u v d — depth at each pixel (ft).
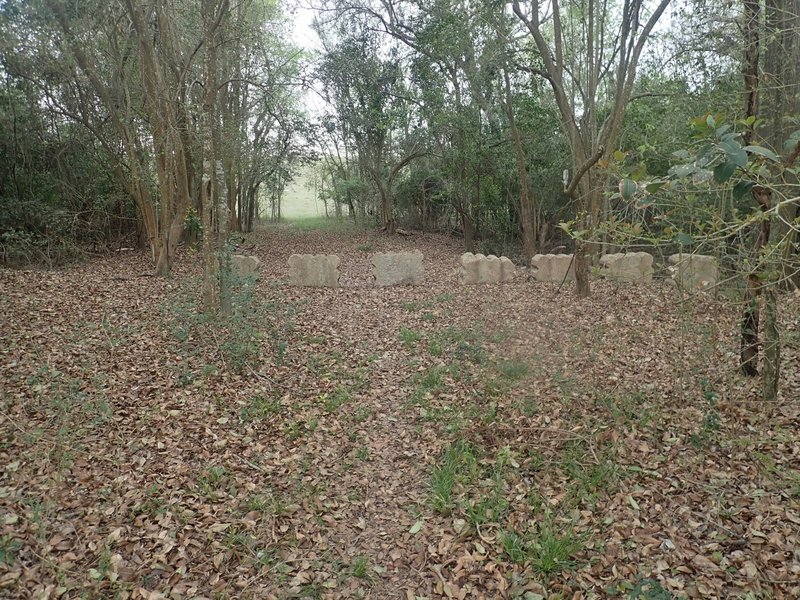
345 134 79.92
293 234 87.10
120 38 41.47
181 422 17.80
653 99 42.42
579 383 20.31
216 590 11.09
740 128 15.67
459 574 11.51
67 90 46.19
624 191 9.24
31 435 15.62
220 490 14.46
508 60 40.86
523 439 16.75
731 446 15.16
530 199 56.44
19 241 44.93
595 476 14.21
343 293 38.60
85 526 12.54
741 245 14.12
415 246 73.36
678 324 25.71
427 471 15.74
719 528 12.07
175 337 25.25
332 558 12.26
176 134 39.27
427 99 53.16
